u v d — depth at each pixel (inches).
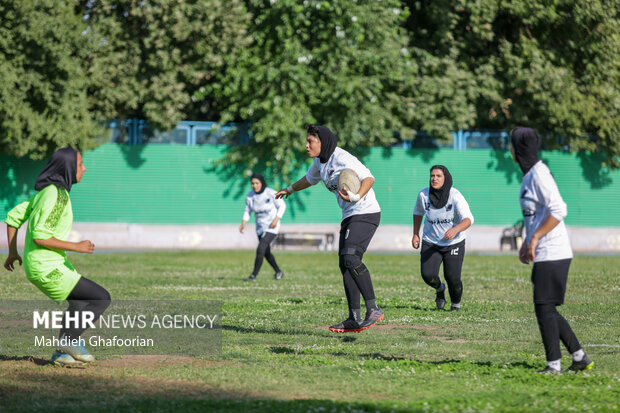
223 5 1590.8
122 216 1668.3
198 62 1633.9
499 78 1761.8
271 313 636.1
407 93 1749.5
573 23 1734.7
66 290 399.9
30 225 394.9
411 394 350.0
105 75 1574.8
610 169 1843.0
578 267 1256.2
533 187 394.9
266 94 1653.5
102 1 1571.1
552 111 1702.8
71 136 1510.8
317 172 511.8
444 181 647.1
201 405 319.0
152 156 1681.8
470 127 1828.2
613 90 1744.6
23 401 327.3
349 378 384.5
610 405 323.9
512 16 1782.7
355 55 1622.8
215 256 1457.9
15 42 1435.8
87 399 333.1
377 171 1756.9
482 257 1520.7
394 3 1668.3
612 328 581.0
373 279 1011.9
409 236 1745.8
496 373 395.5
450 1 1700.3
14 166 1616.6
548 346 399.9
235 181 1715.1
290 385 367.6
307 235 1705.2
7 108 1432.1
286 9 1611.7
